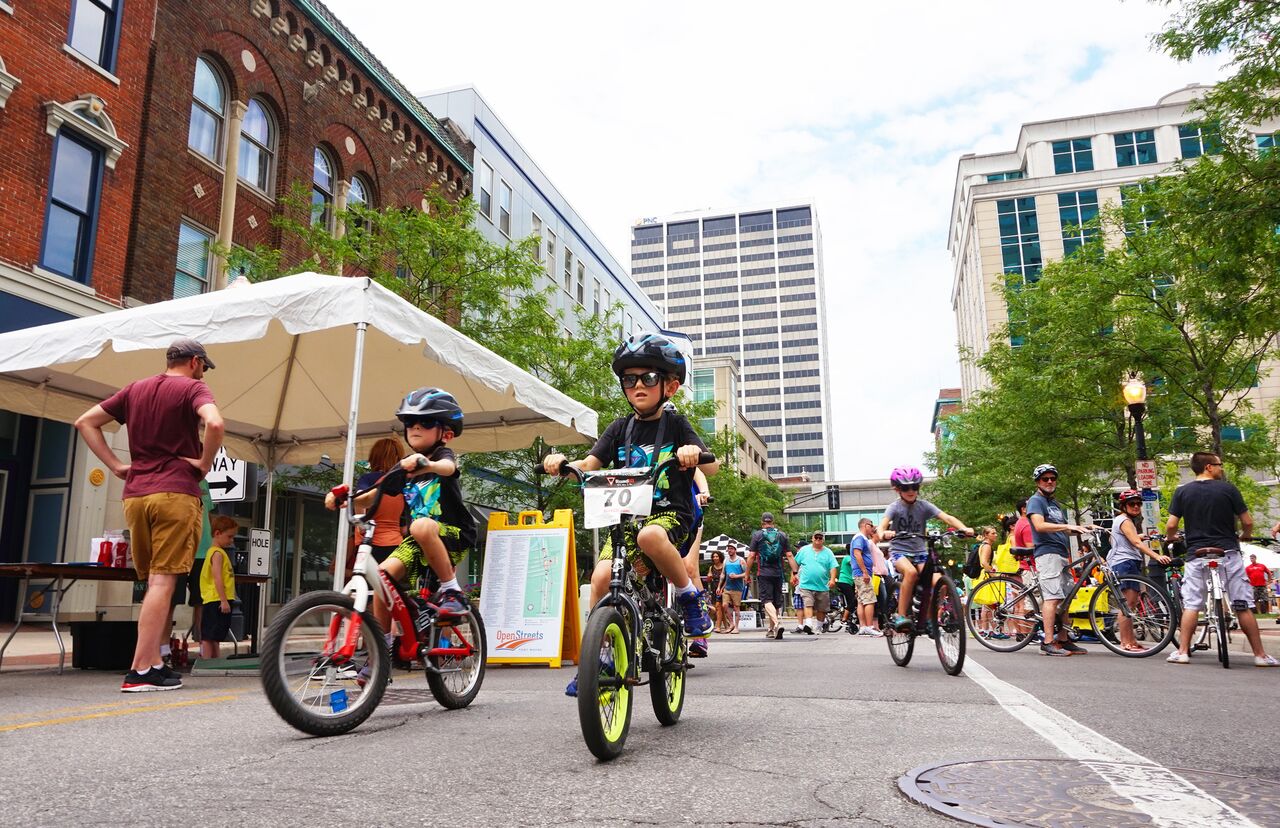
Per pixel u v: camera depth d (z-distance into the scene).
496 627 8.05
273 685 3.84
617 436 4.33
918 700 5.24
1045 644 9.53
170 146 16.50
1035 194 59.97
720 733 4.05
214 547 8.23
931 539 7.30
